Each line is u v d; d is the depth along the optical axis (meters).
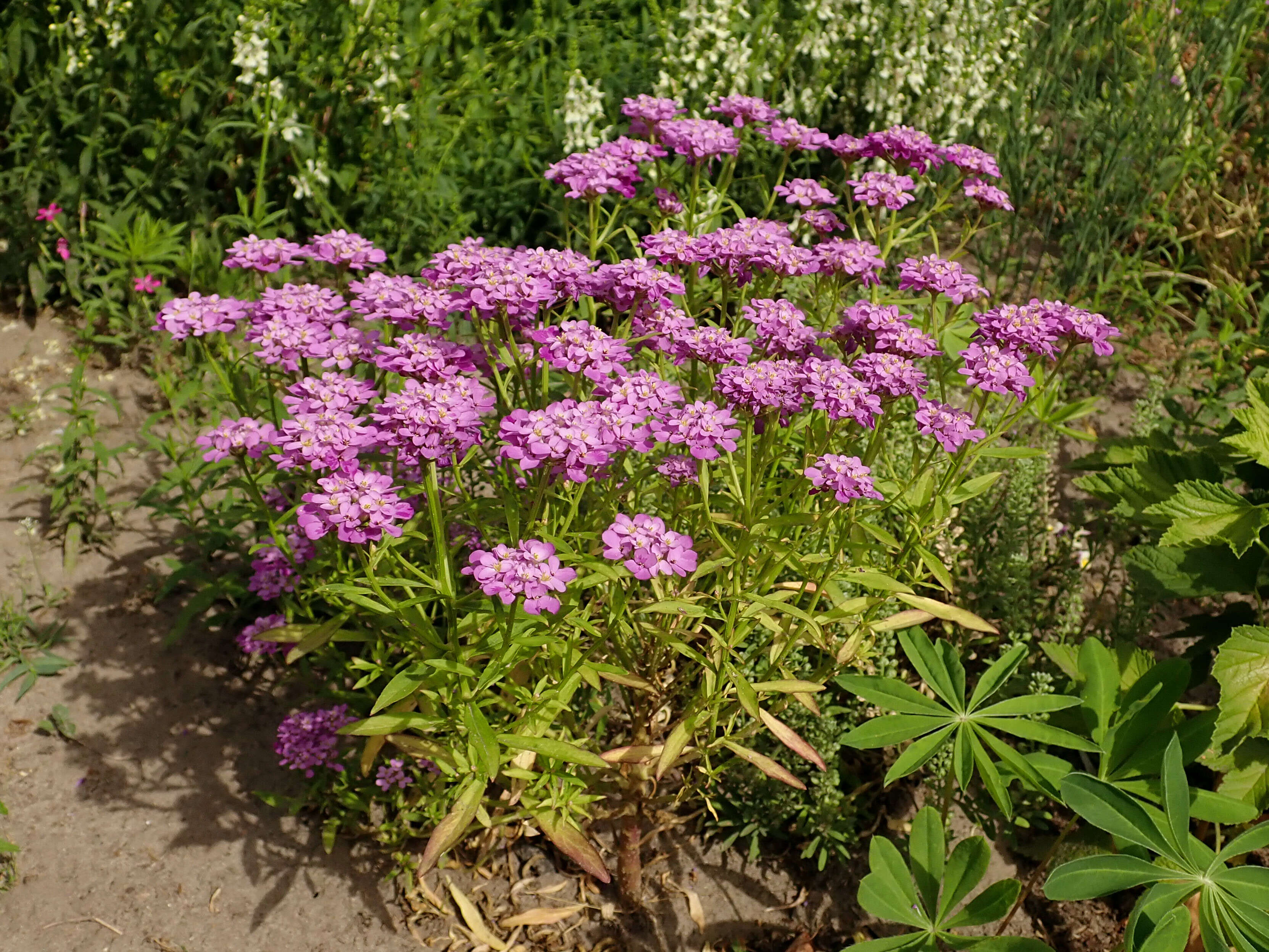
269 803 0.55
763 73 0.92
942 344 0.62
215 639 0.65
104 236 0.84
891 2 0.92
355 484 0.39
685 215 0.61
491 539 0.49
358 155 0.92
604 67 0.97
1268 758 0.50
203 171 0.85
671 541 0.39
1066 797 0.43
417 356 0.42
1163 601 0.60
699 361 0.48
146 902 0.52
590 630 0.44
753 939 0.54
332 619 0.49
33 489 0.72
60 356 0.81
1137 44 1.06
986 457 0.58
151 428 0.76
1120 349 0.88
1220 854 0.43
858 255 0.51
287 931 0.52
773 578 0.46
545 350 0.43
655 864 0.57
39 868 0.53
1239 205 0.98
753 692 0.45
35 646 0.62
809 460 0.46
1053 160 0.93
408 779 0.53
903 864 0.47
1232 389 0.83
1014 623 0.62
